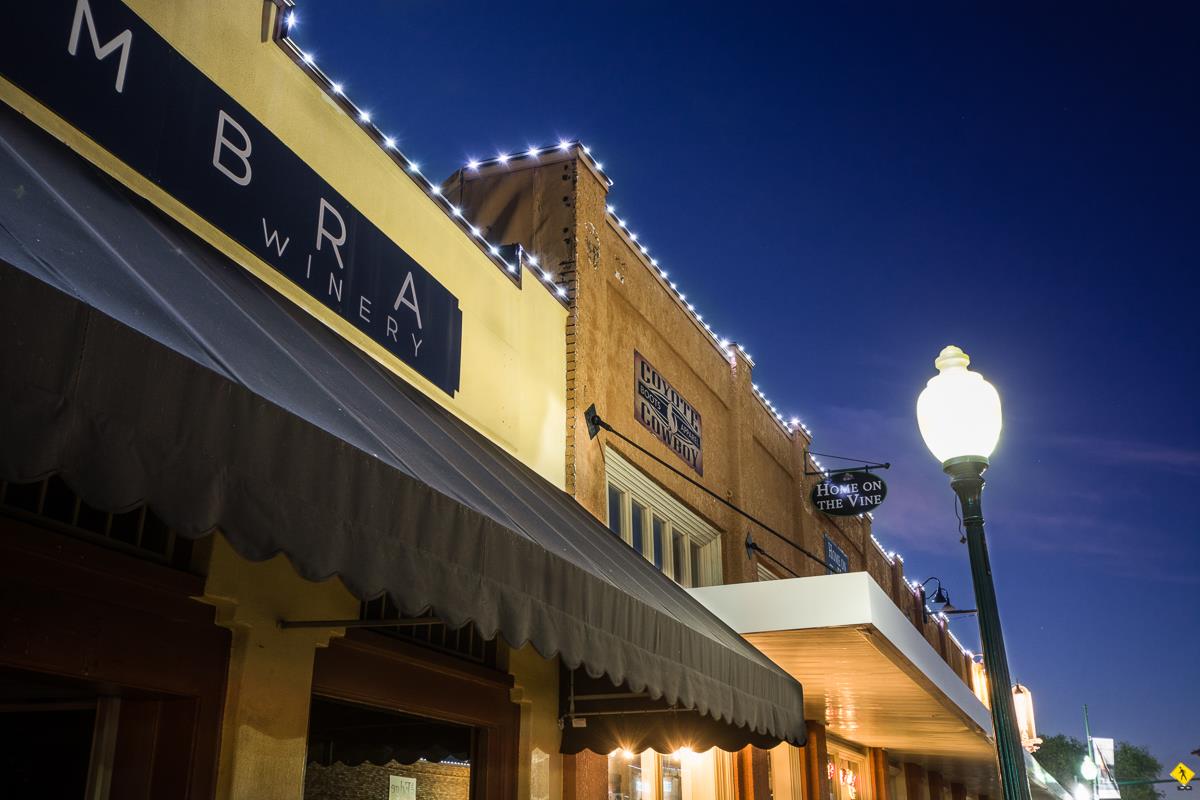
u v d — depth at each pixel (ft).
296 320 19.02
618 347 37.14
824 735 49.73
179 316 12.30
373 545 12.14
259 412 10.93
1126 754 360.07
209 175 19.63
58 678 14.79
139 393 9.60
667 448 40.37
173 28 19.38
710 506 44.01
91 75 17.46
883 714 46.65
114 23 18.04
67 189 14.51
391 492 12.62
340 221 23.17
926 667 36.06
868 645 30.86
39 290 8.86
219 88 20.22
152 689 15.83
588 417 33.40
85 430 9.02
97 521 15.55
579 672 27.96
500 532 14.56
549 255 34.71
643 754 34.37
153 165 18.39
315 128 22.86
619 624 17.62
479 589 13.88
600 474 33.94
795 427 58.13
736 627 29.81
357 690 20.30
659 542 40.09
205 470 10.14
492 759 25.04
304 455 11.41
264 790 17.29
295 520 11.11
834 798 54.49
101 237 13.32
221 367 11.24
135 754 16.44
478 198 36.47
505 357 29.60
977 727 52.01
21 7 16.39
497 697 25.21
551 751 27.04
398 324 24.71
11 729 17.35
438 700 22.81
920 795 75.00
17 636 13.93
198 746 16.42
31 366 8.68
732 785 40.37
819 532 60.80
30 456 8.50
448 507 13.57
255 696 17.42
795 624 29.19
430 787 23.98
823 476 58.65
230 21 20.84
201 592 16.58
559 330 33.14
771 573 51.08
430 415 22.07
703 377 45.16
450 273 27.50
